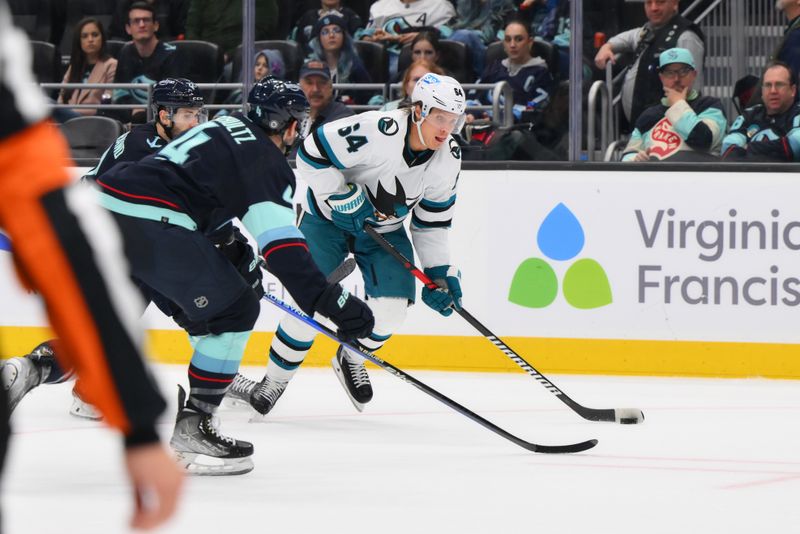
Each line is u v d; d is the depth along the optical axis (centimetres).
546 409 1136
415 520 648
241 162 736
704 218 1348
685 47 1402
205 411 766
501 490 742
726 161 1406
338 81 1583
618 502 709
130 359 240
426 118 956
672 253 1355
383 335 1065
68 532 608
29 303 1453
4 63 242
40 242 236
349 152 969
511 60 1516
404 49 1578
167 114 988
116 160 990
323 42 1563
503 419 1071
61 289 236
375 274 1052
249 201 735
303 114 767
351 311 733
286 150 785
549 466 833
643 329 1365
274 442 932
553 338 1384
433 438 962
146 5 1606
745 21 1402
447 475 793
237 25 1602
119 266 242
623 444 936
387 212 1005
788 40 1391
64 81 1662
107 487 732
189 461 771
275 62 1563
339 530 621
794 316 1334
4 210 239
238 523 633
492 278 1393
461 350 1404
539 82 1507
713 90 1416
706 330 1352
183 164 739
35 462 819
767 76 1380
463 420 1064
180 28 1628
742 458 876
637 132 1434
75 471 786
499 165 1386
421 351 1415
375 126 968
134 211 734
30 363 796
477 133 1485
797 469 832
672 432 999
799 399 1199
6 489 721
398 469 814
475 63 1556
